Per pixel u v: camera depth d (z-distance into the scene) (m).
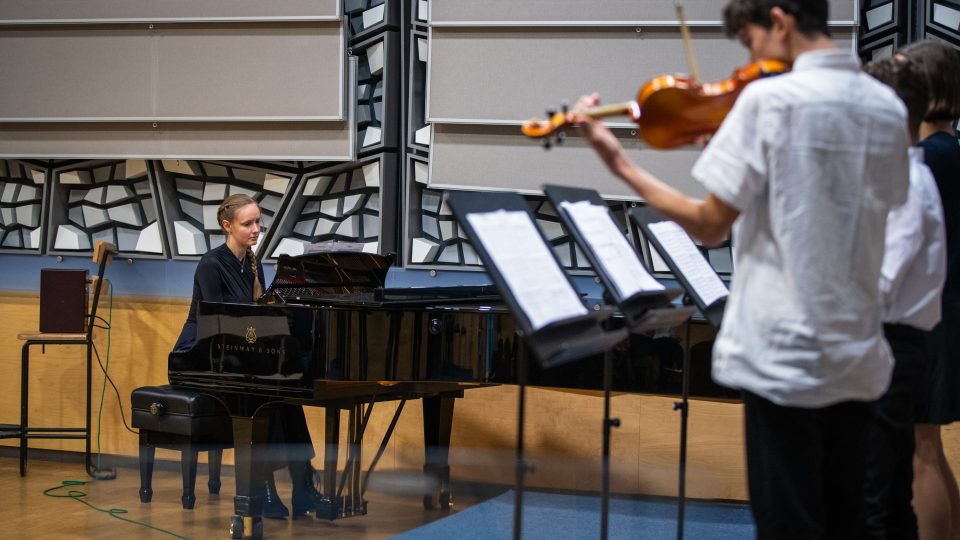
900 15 4.56
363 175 5.35
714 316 2.88
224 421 4.57
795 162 1.92
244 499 4.11
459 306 4.12
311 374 3.97
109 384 5.69
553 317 2.16
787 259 1.93
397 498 4.75
